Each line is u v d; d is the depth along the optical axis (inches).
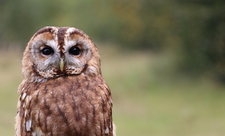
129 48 2544.3
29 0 2044.8
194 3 1476.4
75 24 2679.6
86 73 300.8
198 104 1163.3
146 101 1235.2
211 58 1478.8
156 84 1481.3
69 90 266.2
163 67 1732.3
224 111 1065.5
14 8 2004.2
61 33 300.5
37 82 296.7
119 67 1902.1
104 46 2640.3
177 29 1569.9
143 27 1979.6
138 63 1979.6
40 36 301.6
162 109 1122.0
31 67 302.4
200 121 976.3
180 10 1505.9
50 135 250.2
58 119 250.4
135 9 1953.7
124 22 2192.4
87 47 305.3
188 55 1579.7
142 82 1509.6
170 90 1385.3
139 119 1017.5
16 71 1604.3
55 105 254.5
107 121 267.4
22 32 2016.5
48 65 298.4
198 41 1498.5
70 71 299.9
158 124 964.0
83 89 269.0
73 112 252.4
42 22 2110.0
